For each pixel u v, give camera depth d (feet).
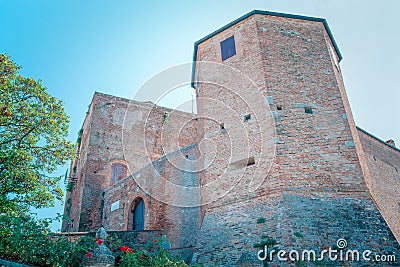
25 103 49.78
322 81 50.60
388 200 67.87
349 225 40.11
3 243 29.07
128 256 30.37
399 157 80.38
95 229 79.97
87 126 96.48
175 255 48.14
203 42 59.67
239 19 55.36
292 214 39.96
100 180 86.22
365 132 69.77
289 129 46.21
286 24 54.49
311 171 43.68
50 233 31.65
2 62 50.01
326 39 55.83
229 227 43.70
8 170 45.50
